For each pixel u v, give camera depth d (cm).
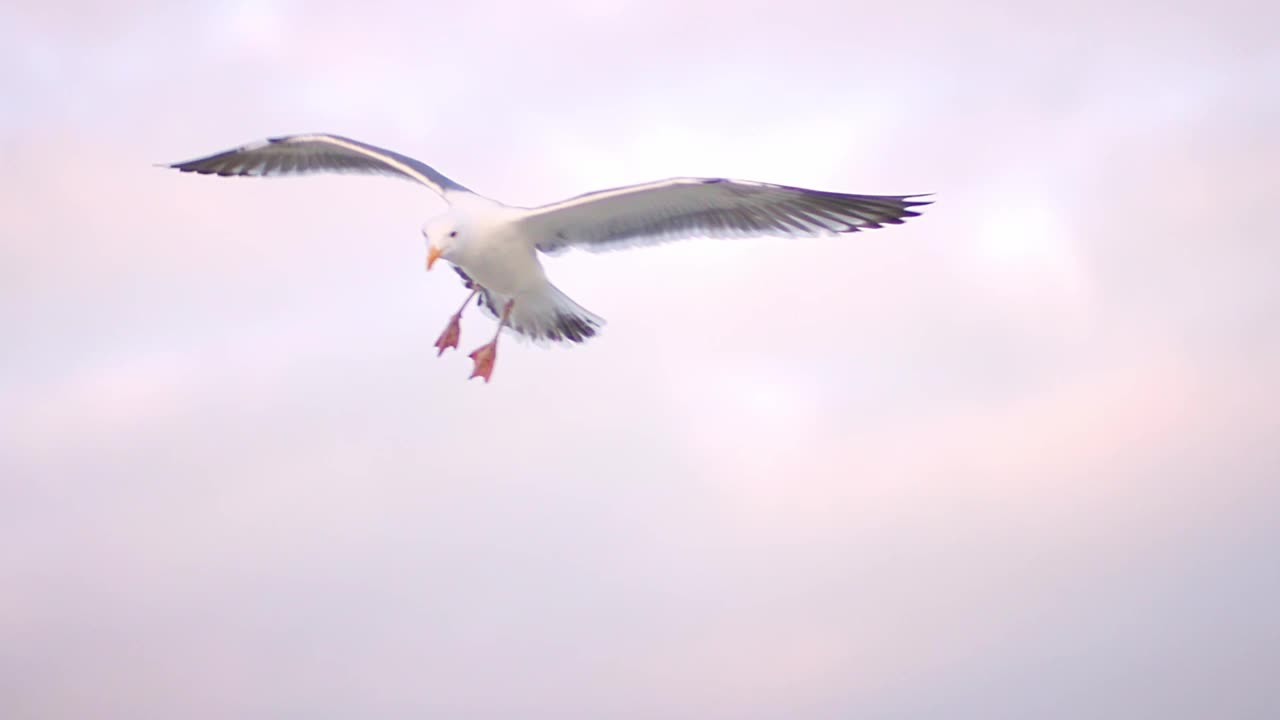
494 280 1376
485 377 1388
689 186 1250
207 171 1527
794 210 1291
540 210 1297
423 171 1417
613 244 1356
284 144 1480
